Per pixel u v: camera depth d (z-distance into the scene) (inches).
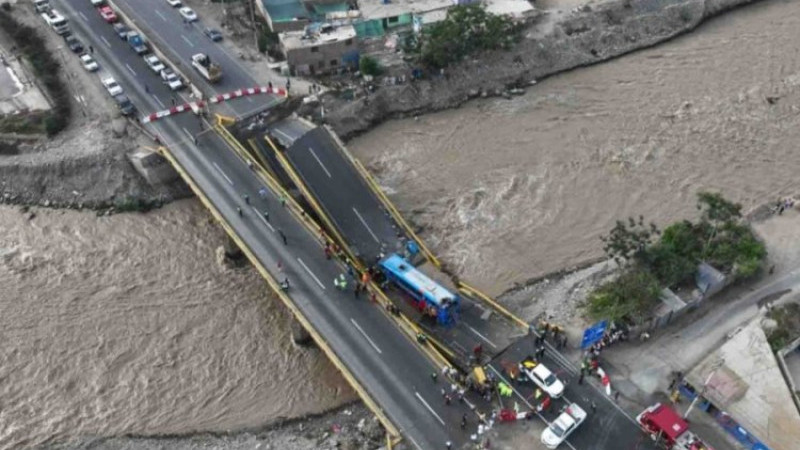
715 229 3228.3
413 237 3422.7
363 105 4242.1
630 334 2891.2
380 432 2763.3
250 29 4734.3
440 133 4229.8
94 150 3860.7
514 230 3622.0
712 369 2719.0
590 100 4426.7
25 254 3563.0
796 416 2564.0
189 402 2942.9
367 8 4845.0
